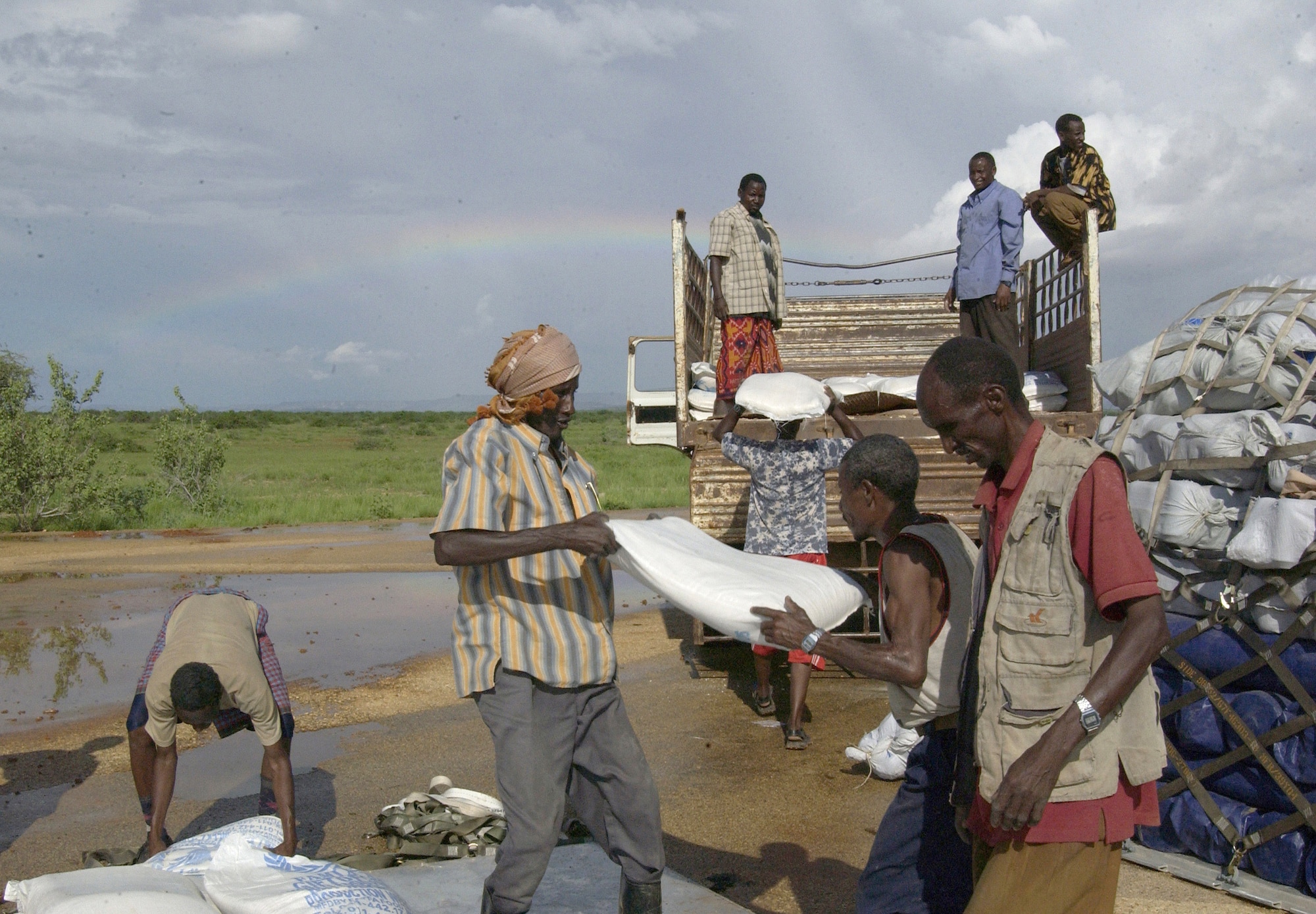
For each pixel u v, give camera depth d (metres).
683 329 8.02
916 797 2.89
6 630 10.02
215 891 2.99
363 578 13.43
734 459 6.21
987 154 8.09
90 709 7.19
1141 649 2.17
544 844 2.90
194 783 5.55
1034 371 8.94
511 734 2.90
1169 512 4.27
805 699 6.80
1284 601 3.85
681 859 4.38
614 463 38.38
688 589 2.73
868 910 2.97
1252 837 3.93
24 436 20.91
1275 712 3.92
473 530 2.83
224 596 4.06
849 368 10.16
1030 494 2.34
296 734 6.45
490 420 3.03
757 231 7.88
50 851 4.62
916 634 2.60
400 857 4.16
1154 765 2.31
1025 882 2.30
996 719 2.32
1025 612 2.31
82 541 18.27
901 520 2.84
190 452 24.47
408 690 7.56
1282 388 4.25
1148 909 3.77
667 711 6.86
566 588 2.99
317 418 119.75
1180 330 4.81
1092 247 7.56
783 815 4.90
